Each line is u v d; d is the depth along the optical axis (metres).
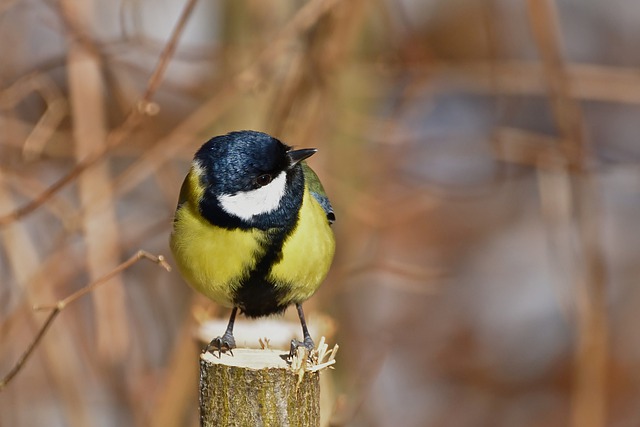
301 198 7.66
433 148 13.86
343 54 11.16
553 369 15.58
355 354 12.95
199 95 11.40
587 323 11.45
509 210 16.48
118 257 10.95
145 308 13.13
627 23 17.02
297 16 10.20
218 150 7.58
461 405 15.25
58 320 11.00
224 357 6.64
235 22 11.78
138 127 10.88
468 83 12.37
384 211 12.76
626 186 16.38
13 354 11.84
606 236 16.58
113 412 11.99
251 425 6.35
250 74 10.16
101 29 12.48
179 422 11.06
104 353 10.98
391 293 15.62
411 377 15.34
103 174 10.72
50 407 12.23
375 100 12.86
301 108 11.13
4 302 10.84
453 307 15.92
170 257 12.91
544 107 15.41
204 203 7.54
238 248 7.52
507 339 15.84
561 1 17.17
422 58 11.71
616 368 15.20
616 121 16.72
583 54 16.92
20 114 11.89
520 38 14.93
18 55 11.27
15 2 10.70
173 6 13.30
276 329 8.70
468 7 15.62
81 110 10.53
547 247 16.25
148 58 12.48
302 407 6.42
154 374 11.82
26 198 11.79
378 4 11.56
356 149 12.44
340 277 11.40
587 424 11.42
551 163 11.53
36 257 11.25
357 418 12.83
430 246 15.92
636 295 15.98
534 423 15.01
